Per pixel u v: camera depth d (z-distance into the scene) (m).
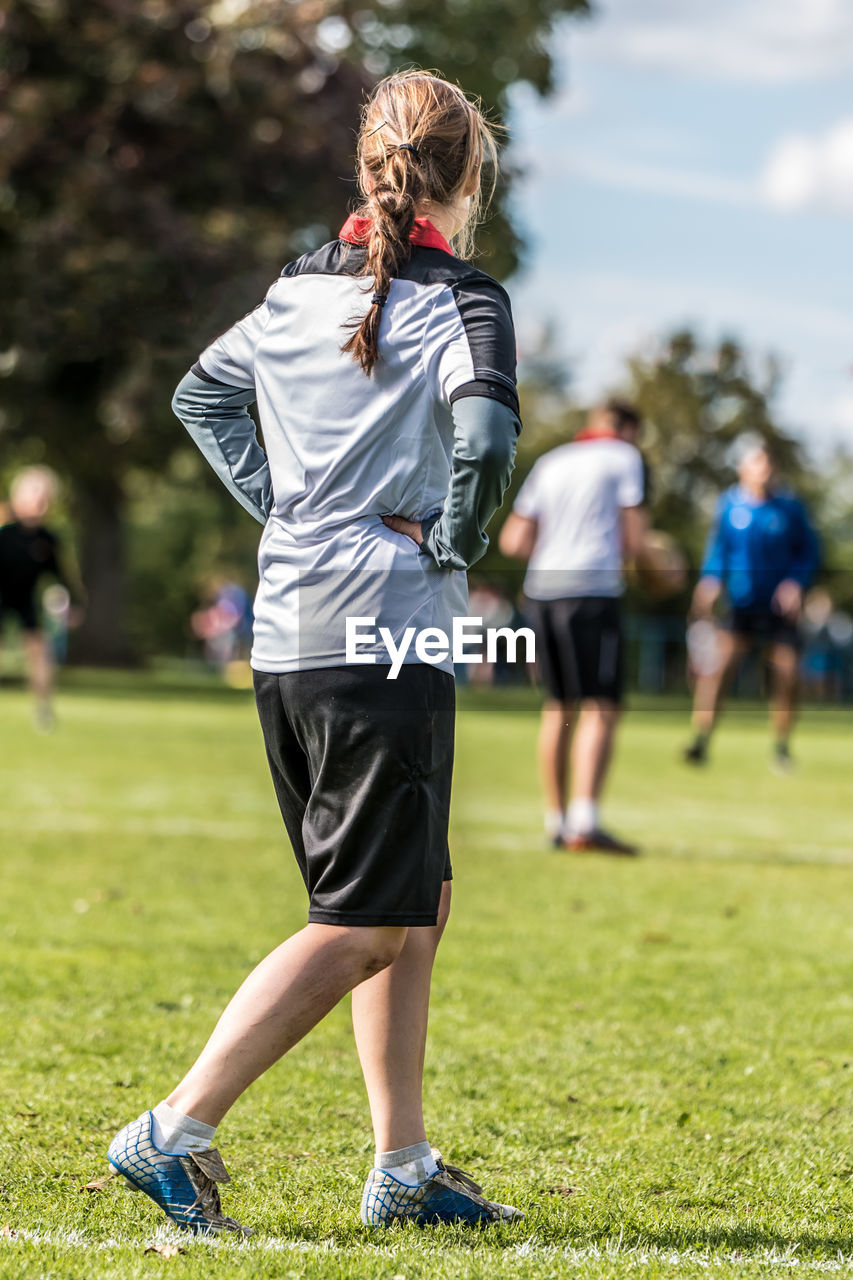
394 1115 5.24
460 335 4.82
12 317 35.38
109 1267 4.55
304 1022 4.86
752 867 14.09
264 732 5.12
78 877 12.41
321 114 36.50
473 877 13.08
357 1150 6.15
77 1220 5.11
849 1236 5.18
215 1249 4.74
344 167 36.59
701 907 11.96
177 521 104.81
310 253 5.25
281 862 13.55
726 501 22.91
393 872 4.80
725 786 21.72
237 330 5.30
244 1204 5.41
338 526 4.90
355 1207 5.40
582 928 11.01
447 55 44.94
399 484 4.88
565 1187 5.73
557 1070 7.41
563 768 15.00
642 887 12.80
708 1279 4.61
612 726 14.77
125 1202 5.34
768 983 9.37
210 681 52.94
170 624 103.88
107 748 23.75
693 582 57.09
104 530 60.47
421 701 4.81
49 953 9.59
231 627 72.69
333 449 4.91
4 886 11.89
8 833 14.60
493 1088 7.09
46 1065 7.19
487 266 41.34
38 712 27.38
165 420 40.47
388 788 4.79
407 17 44.19
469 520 4.70
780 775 23.72
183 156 36.28
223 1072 4.89
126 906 11.23
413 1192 5.23
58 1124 6.30
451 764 4.98
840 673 59.53
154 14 35.75
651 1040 8.00
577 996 8.96
